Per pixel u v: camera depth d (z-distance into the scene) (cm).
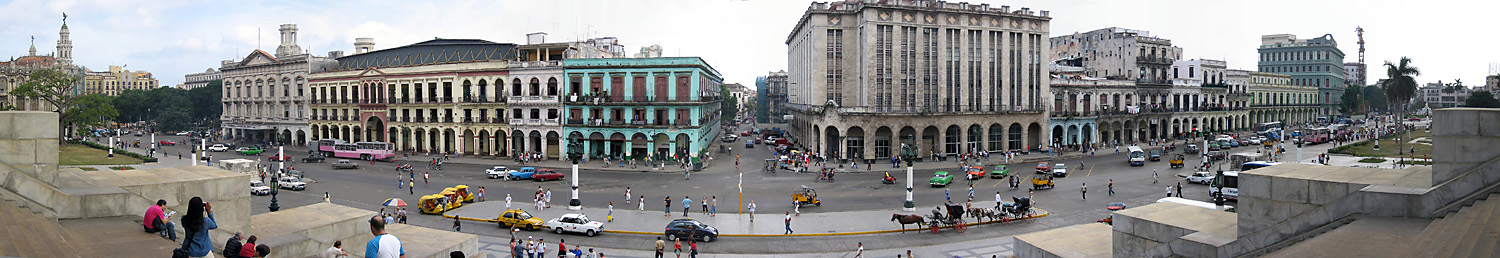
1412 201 1838
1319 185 2109
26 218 1755
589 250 3584
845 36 8956
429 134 9525
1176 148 10050
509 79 8981
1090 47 12469
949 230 4388
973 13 8969
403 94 9712
